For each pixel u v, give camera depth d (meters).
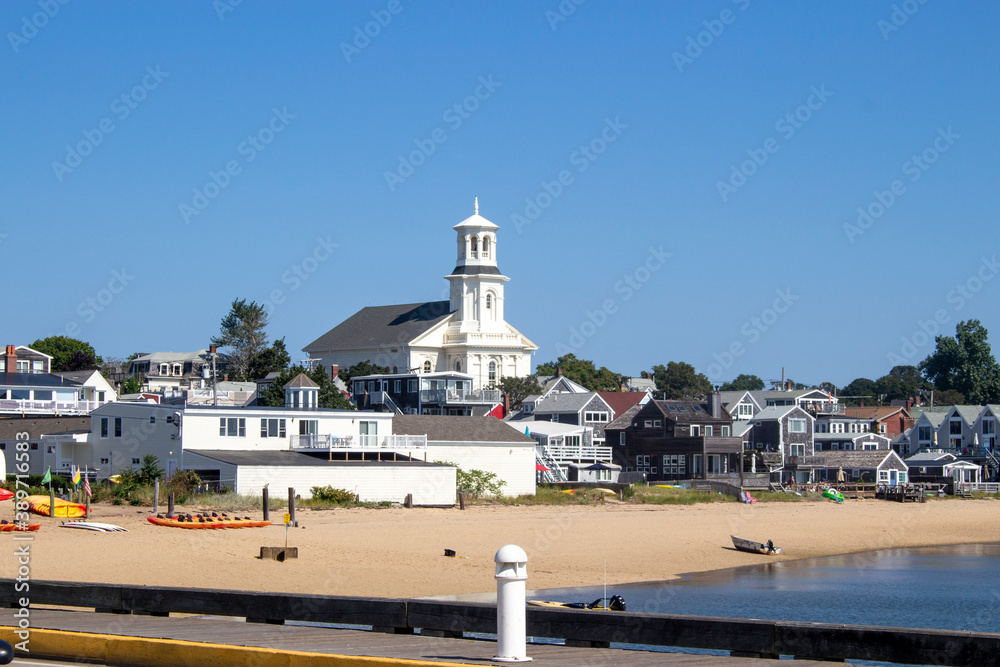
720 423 111.25
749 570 49.91
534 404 127.81
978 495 110.00
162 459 73.12
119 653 15.68
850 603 40.09
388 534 53.97
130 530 48.97
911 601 40.84
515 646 14.29
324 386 116.00
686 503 85.12
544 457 102.69
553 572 45.75
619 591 41.69
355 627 19.77
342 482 70.06
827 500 97.06
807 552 58.03
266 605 17.89
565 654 15.32
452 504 73.88
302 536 51.00
